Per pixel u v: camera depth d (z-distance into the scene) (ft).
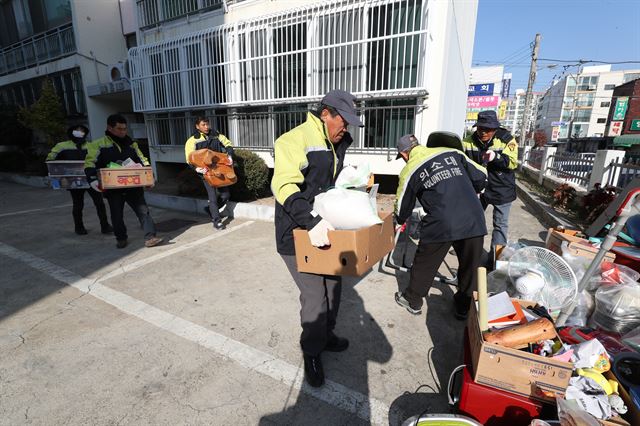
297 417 6.21
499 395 5.57
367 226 5.46
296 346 8.21
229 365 7.53
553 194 22.93
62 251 14.97
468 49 32.35
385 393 6.79
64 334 8.66
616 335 7.59
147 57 29.50
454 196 8.55
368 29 19.79
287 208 5.59
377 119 20.59
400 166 20.30
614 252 9.75
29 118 35.78
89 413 6.23
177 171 33.91
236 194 21.65
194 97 27.45
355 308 10.02
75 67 38.29
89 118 38.65
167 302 10.32
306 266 5.87
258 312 9.73
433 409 6.38
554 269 8.38
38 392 6.73
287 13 21.89
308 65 21.72
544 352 5.89
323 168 6.30
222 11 25.27
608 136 130.72
